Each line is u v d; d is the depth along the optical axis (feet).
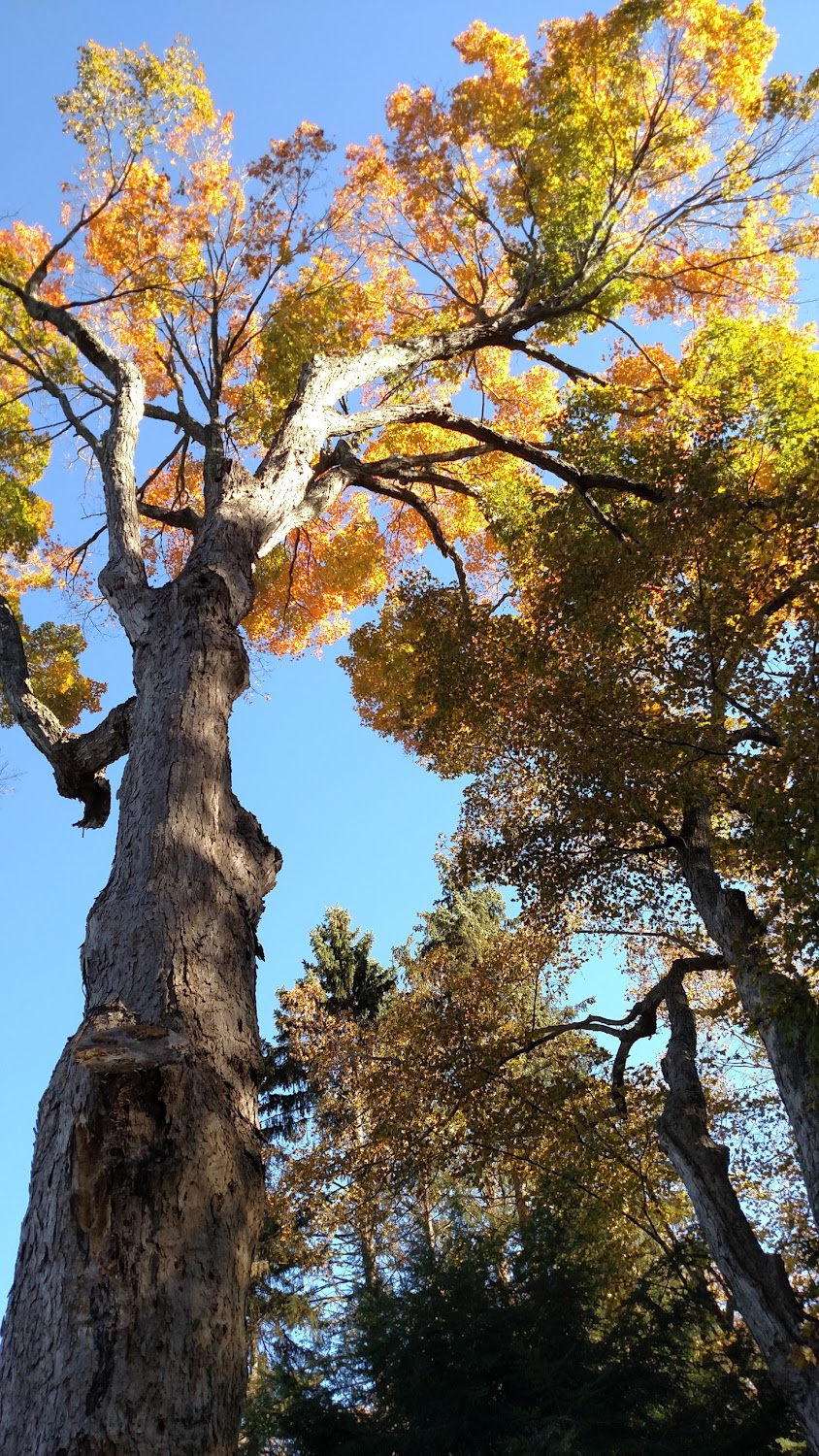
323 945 73.26
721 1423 31.71
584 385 45.47
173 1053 12.64
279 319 41.81
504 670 44.45
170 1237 11.49
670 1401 32.14
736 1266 30.68
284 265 42.32
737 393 42.70
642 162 45.27
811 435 41.29
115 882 16.05
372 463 40.42
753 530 37.55
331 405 33.99
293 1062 65.46
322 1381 34.76
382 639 50.39
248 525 26.45
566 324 47.26
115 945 14.74
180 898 15.44
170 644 21.17
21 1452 10.03
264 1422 32.91
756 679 34.55
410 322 51.08
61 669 42.24
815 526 37.29
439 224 48.91
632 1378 32.22
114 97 37.52
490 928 71.92
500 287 51.52
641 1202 45.68
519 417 56.29
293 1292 52.85
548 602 42.55
